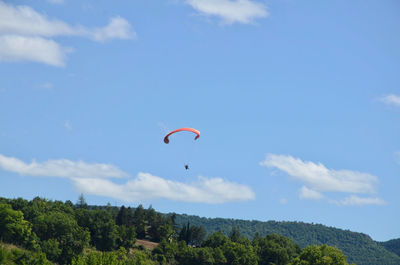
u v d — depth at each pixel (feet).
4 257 646.33
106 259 651.25
